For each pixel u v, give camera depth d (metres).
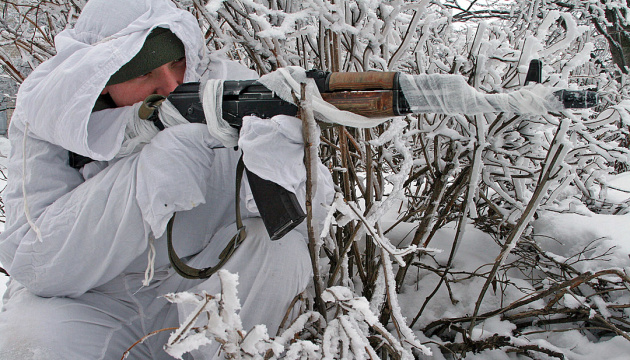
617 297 1.29
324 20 1.22
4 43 1.76
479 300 1.20
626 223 1.50
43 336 0.97
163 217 0.95
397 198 1.16
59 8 1.67
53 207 1.06
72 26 1.59
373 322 0.88
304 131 0.86
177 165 0.95
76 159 1.12
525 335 1.29
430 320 1.36
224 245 1.12
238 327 0.75
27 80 1.09
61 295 1.09
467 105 0.78
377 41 1.25
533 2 1.71
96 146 1.03
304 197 1.01
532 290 1.41
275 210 0.92
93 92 0.98
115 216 1.00
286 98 0.91
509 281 1.43
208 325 0.73
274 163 0.89
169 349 0.72
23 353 0.94
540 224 1.65
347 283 1.23
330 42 1.30
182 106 1.00
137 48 1.04
